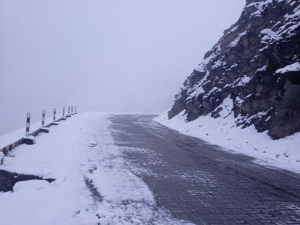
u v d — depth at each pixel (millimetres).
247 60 24141
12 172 9711
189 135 22703
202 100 28188
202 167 12375
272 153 15367
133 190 9016
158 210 7637
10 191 9250
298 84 15250
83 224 6652
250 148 16953
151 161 12961
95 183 9414
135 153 14477
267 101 18859
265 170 12281
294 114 16469
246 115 20953
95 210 7418
